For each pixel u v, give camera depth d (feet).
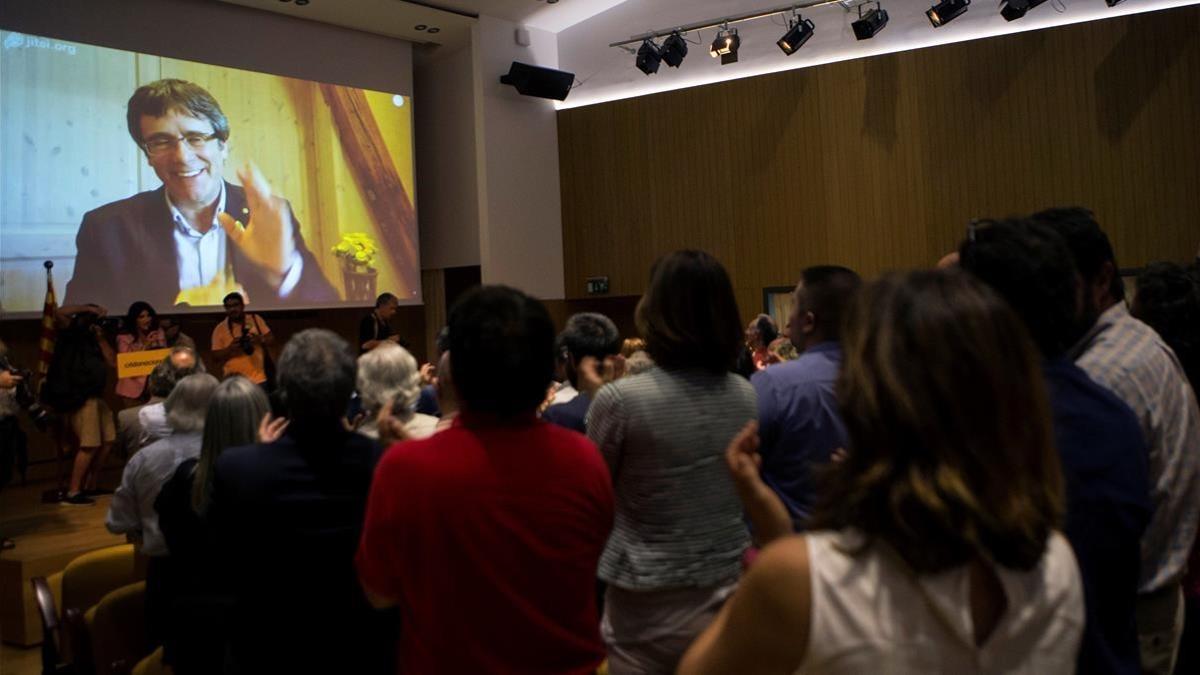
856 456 2.87
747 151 29.91
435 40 31.35
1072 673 2.88
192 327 26.78
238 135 26.53
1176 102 24.53
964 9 25.07
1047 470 2.82
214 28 26.20
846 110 28.40
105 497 20.44
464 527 4.60
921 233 27.43
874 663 2.65
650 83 31.78
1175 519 4.95
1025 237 4.27
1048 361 4.18
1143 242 24.90
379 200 29.86
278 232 27.22
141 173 24.39
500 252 31.12
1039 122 26.02
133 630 8.87
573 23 32.91
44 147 22.61
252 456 5.46
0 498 20.66
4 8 22.07
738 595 2.91
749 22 30.01
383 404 7.16
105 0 23.91
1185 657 6.05
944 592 2.66
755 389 6.68
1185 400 5.12
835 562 2.74
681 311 6.19
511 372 4.84
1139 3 25.16
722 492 6.19
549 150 32.91
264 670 5.39
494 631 4.64
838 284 6.95
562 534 4.81
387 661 5.64
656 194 31.48
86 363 20.08
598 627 5.16
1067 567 2.96
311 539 5.38
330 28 28.96
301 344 5.59
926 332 2.76
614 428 6.06
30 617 14.17
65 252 22.86
